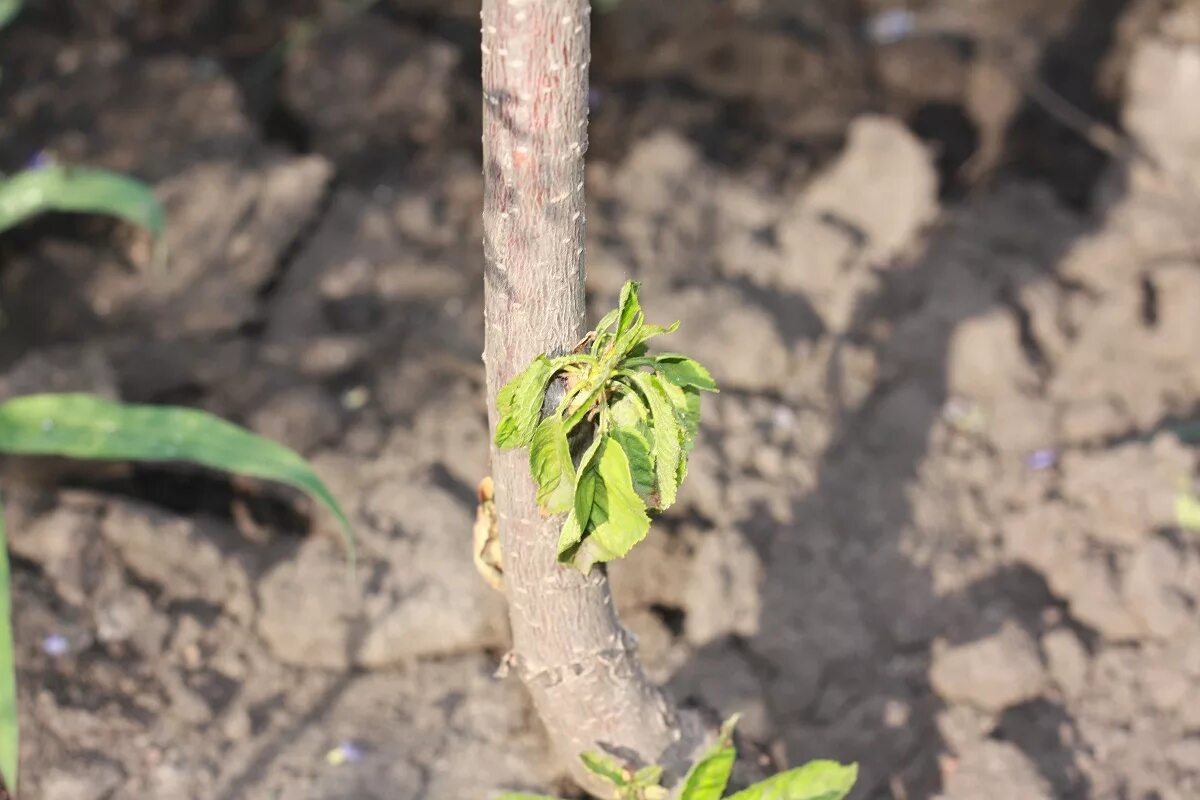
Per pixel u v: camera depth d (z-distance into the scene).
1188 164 1.01
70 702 0.75
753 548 0.80
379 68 1.04
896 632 0.79
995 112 1.09
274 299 0.92
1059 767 0.75
